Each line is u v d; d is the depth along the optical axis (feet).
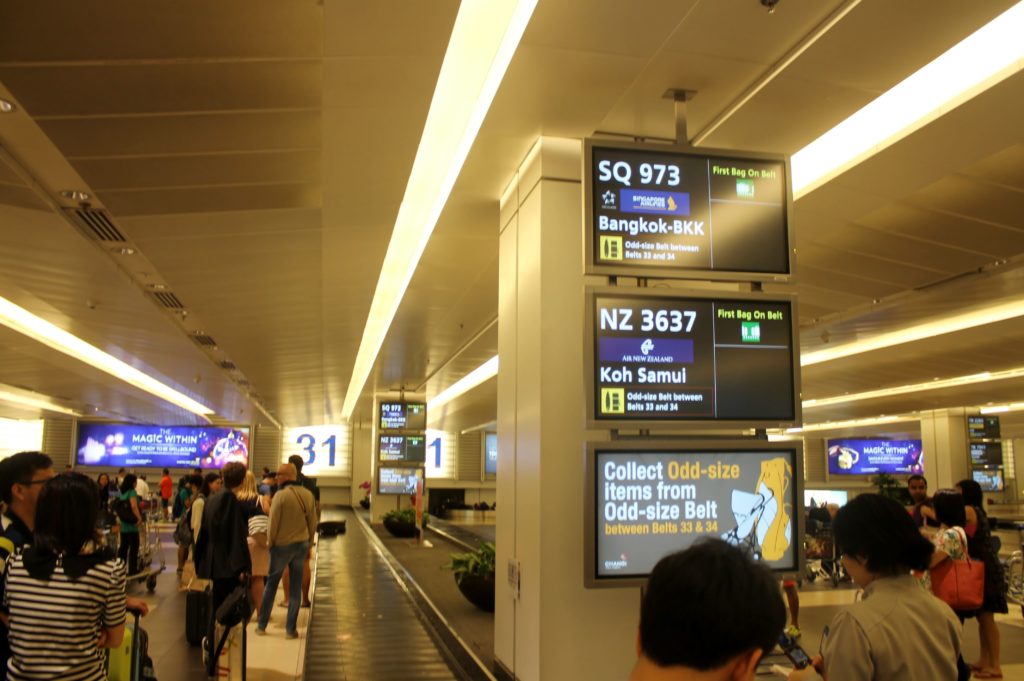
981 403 82.02
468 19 14.96
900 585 7.78
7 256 27.02
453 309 40.81
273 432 132.98
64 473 10.23
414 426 83.25
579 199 19.84
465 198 23.91
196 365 56.24
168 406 95.91
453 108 19.12
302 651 24.11
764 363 16.15
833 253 29.99
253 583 23.99
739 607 4.11
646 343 15.72
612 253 15.81
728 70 16.61
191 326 40.37
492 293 37.06
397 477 82.23
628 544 15.39
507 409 21.86
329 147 18.21
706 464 15.89
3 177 19.31
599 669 18.26
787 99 17.87
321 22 12.79
